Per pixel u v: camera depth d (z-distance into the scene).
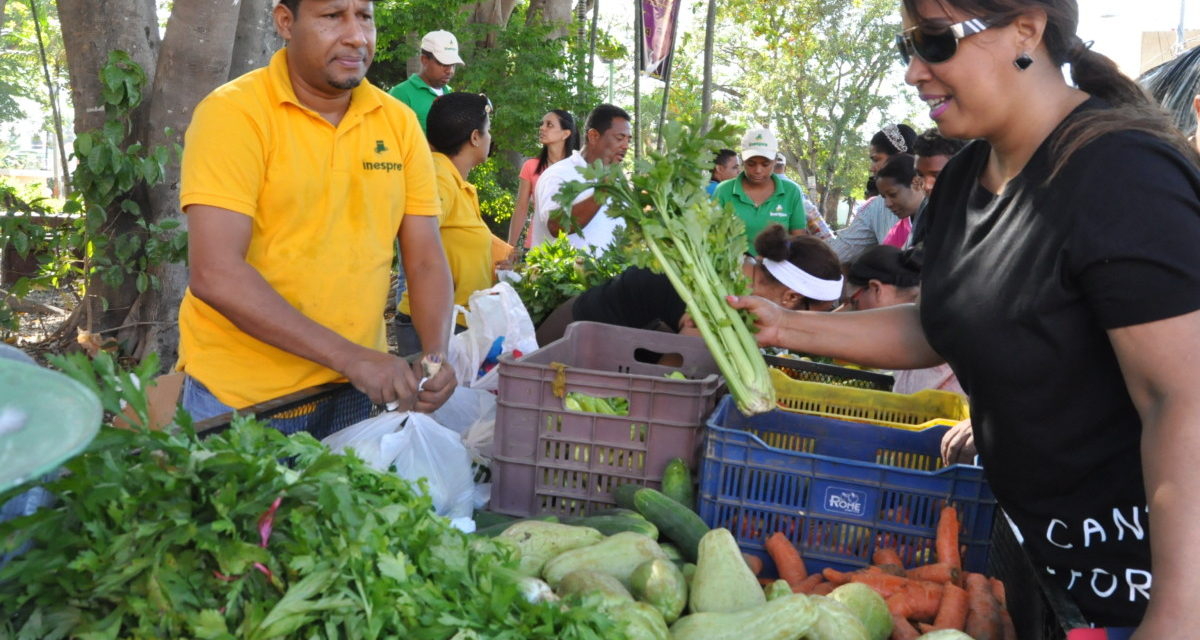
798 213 7.80
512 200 17.77
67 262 7.18
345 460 1.73
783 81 46.56
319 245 2.88
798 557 2.58
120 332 7.00
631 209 2.66
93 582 1.49
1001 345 1.93
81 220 6.75
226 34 6.42
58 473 1.72
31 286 7.25
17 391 1.23
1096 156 1.72
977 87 1.85
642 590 2.18
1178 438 1.58
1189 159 1.72
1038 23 1.81
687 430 2.82
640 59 15.17
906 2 1.90
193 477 1.60
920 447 2.94
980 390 2.04
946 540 2.50
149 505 1.57
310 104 2.86
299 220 2.85
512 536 2.37
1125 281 1.64
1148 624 1.55
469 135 5.13
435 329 3.18
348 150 2.91
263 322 2.65
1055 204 1.78
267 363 2.93
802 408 3.42
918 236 4.41
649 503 2.61
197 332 2.93
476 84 16.34
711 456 2.68
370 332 3.05
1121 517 1.91
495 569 1.79
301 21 2.71
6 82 40.72
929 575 2.46
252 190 2.74
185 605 1.50
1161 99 6.14
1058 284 1.78
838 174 48.88
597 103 17.50
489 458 3.15
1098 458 1.89
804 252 3.90
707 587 2.19
